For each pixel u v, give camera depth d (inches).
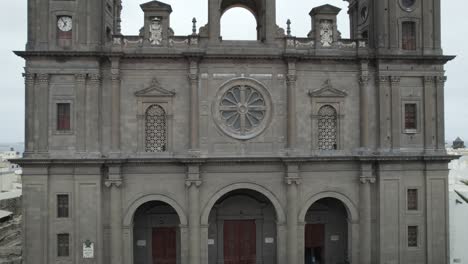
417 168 1599.4
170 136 1551.4
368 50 1610.5
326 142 1611.7
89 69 1503.4
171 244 1675.7
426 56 1592.0
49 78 1497.3
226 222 1688.0
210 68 1566.2
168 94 1550.2
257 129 1582.2
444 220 1600.6
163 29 1560.0
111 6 1733.5
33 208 1473.9
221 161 1536.7
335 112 1612.9
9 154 6825.8
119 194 1513.3
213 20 1576.0
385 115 1590.8
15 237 2049.7
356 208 1598.2
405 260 1583.4
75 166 1486.2
